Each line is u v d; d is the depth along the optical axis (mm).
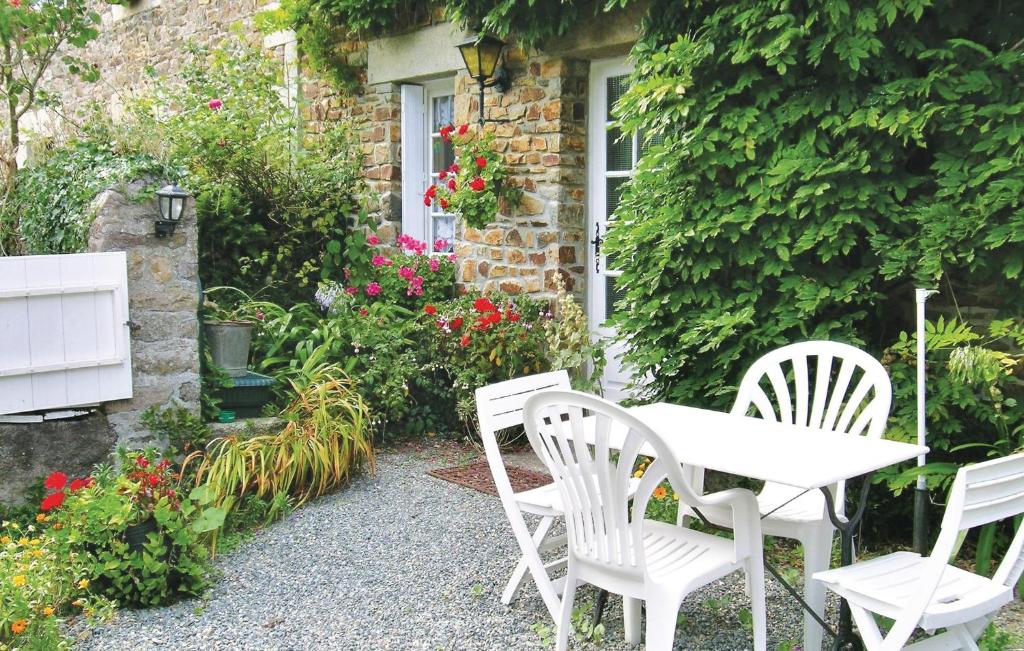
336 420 4766
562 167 5621
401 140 6828
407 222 6879
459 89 6211
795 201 3840
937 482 3387
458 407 5531
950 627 2480
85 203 4473
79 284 4137
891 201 3787
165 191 4273
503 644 3029
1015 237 3373
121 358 4285
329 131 7051
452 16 5691
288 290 6695
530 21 5383
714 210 4090
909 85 3719
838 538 3699
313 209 6648
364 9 6496
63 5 5250
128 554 3334
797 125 3996
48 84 10867
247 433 4691
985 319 3906
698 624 3154
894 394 3734
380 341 5715
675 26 4434
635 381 4812
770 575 3553
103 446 4289
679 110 4109
